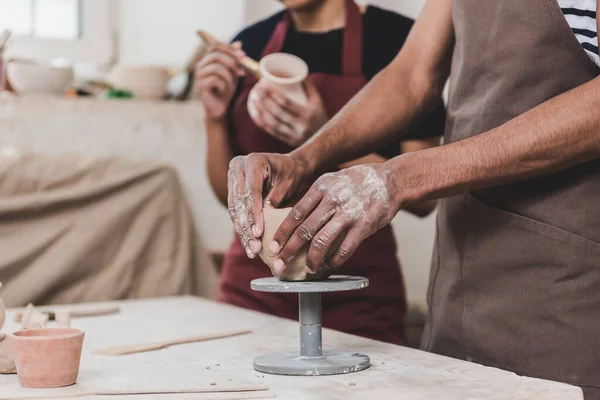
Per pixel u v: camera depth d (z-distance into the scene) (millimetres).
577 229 1177
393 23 2074
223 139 2150
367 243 1931
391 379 1020
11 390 981
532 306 1216
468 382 996
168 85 3166
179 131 2922
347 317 1907
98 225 2609
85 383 1017
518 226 1235
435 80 1500
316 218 1060
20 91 2820
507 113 1249
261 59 2064
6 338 1090
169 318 1554
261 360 1113
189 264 2742
